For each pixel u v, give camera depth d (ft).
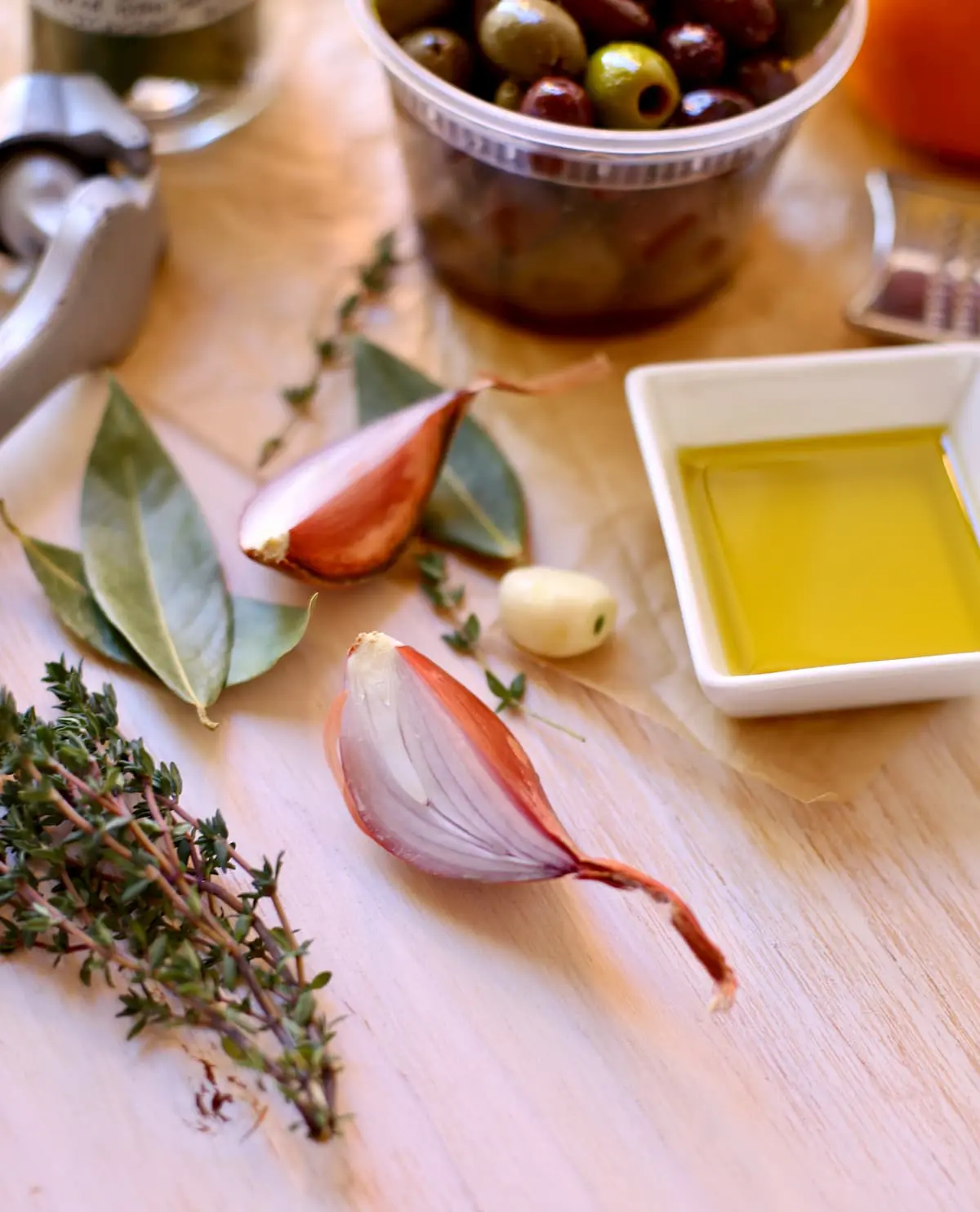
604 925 1.25
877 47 1.57
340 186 1.62
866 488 1.39
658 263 1.45
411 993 1.22
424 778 1.25
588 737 1.33
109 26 1.53
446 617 1.38
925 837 1.29
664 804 1.30
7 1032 1.20
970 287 1.54
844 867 1.28
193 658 1.31
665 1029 1.22
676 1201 1.16
